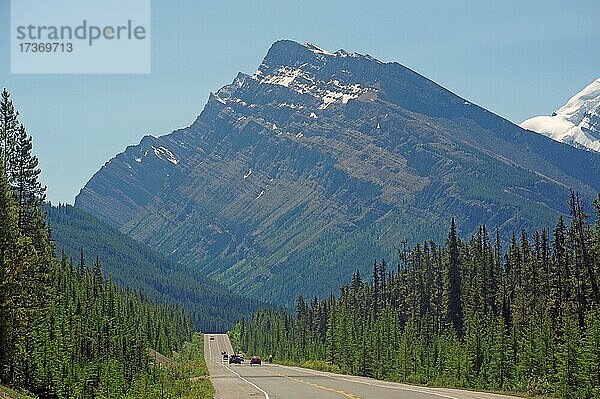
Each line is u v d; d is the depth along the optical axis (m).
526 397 66.19
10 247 75.00
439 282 173.25
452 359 109.62
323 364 176.50
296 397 69.19
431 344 140.50
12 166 88.12
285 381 100.75
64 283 136.88
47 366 84.12
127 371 129.50
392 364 132.00
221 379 111.38
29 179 89.00
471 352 108.56
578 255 110.12
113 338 140.12
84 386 91.19
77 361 102.31
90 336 126.38
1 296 73.31
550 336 95.06
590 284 107.50
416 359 127.44
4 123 87.88
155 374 126.12
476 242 167.25
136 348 154.88
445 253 173.25
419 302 178.88
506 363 98.44
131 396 93.44
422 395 67.56
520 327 123.19
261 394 74.88
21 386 78.06
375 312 199.88
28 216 89.25
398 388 80.62
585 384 76.56
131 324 169.75
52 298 99.62
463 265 163.62
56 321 96.88
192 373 149.50
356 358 146.88
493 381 96.38
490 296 148.88
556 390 79.31
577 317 105.81
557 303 115.75
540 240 142.88
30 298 82.06
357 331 168.62
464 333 141.38
